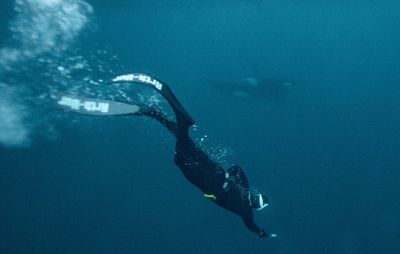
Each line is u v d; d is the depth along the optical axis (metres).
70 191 20.06
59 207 19.03
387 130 22.70
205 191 3.30
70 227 17.62
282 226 17.31
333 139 22.09
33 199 19.31
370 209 17.70
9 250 15.88
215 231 18.11
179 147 2.96
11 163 22.00
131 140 24.22
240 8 36.16
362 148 21.25
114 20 42.09
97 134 24.80
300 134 22.56
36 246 16.34
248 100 24.78
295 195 18.44
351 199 18.19
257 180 18.92
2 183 20.30
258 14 41.19
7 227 17.34
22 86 15.30
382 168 19.81
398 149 21.02
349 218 17.28
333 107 25.61
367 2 36.84
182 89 32.69
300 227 17.22
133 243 16.80
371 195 18.34
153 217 18.56
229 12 38.62
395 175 19.38
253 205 3.54
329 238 16.38
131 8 32.28
